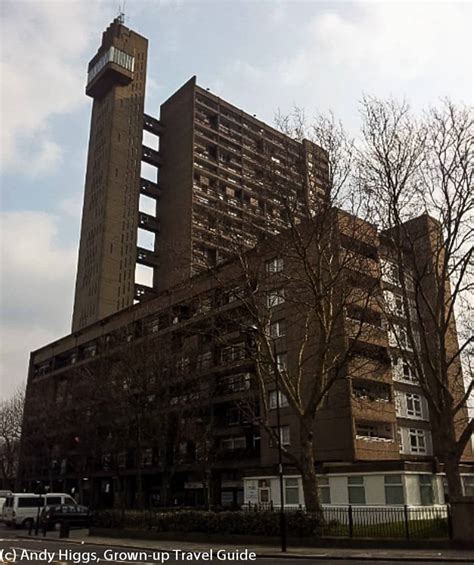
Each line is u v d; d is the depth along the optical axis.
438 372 24.06
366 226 25.84
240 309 32.50
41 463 65.25
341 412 36.97
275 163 25.70
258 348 26.98
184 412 42.12
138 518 29.47
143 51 93.81
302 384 38.41
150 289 80.75
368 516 24.14
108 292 78.50
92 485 55.78
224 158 83.06
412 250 24.48
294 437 39.25
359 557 17.36
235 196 81.31
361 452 36.31
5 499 46.47
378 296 31.59
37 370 82.12
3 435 70.50
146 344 40.84
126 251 81.00
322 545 20.70
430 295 32.06
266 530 22.59
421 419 42.25
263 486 35.97
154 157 86.31
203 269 27.55
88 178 89.06
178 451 42.50
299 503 33.19
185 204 78.19
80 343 70.81
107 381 42.03
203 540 24.48
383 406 38.97
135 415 40.00
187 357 41.06
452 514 19.16
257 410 42.72
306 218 24.89
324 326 24.17
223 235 26.88
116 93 89.25
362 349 34.09
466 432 22.20
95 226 83.50
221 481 49.16
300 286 25.86
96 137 90.25
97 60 92.19
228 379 45.88
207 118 85.62
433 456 41.50
